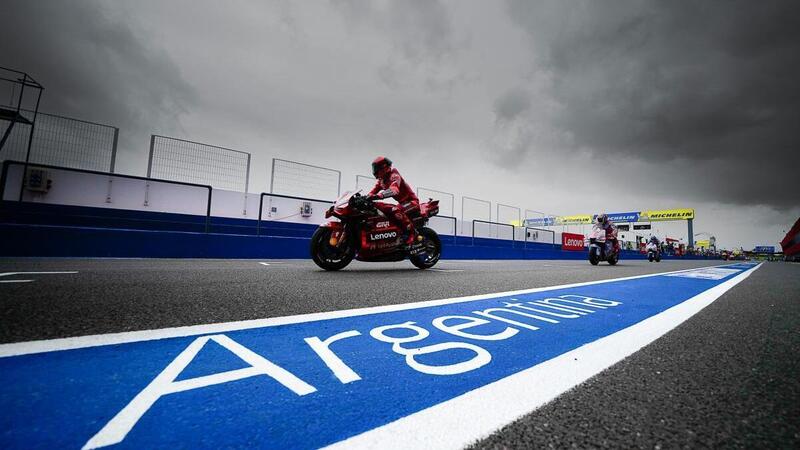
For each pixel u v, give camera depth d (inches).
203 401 36.1
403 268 226.2
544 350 58.5
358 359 50.9
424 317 79.7
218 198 477.1
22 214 357.7
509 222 759.1
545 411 36.5
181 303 83.1
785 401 40.1
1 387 36.5
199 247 283.7
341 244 189.8
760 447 30.1
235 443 29.1
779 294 150.9
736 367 52.2
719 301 125.2
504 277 184.7
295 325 67.9
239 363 47.1
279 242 327.6
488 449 29.1
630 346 62.4
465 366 49.5
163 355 48.5
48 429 29.4
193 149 414.3
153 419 32.1
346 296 103.2
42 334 54.9
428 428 32.5
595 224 418.3
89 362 44.6
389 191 195.3
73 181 384.2
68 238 230.7
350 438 30.6
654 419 35.1
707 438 31.5
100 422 31.0
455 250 506.0
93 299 83.0
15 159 352.8
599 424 33.9
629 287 165.6
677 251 1429.6
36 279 111.0
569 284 165.5
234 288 109.8
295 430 31.5
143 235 258.4
